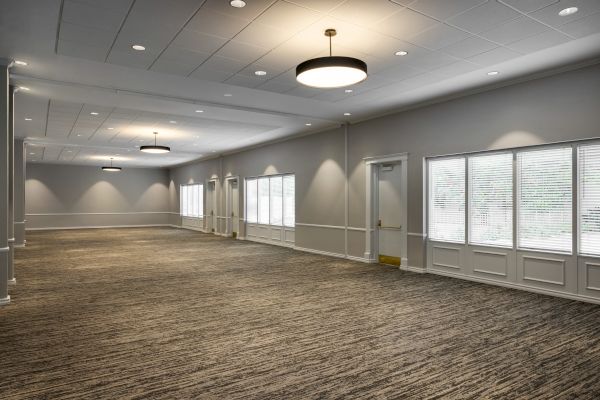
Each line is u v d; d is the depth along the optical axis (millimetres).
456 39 5055
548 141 6277
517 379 3379
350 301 6043
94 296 6359
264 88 7188
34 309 5590
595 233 5863
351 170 10203
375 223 9750
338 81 5035
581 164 6016
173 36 4914
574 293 6066
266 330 4707
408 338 4414
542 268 6461
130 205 22391
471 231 7566
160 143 13750
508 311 5461
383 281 7520
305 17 4434
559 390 3176
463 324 4898
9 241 7125
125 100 7832
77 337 4457
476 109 7332
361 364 3711
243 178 15367
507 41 5129
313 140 11523
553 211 6336
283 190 13188
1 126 5605
